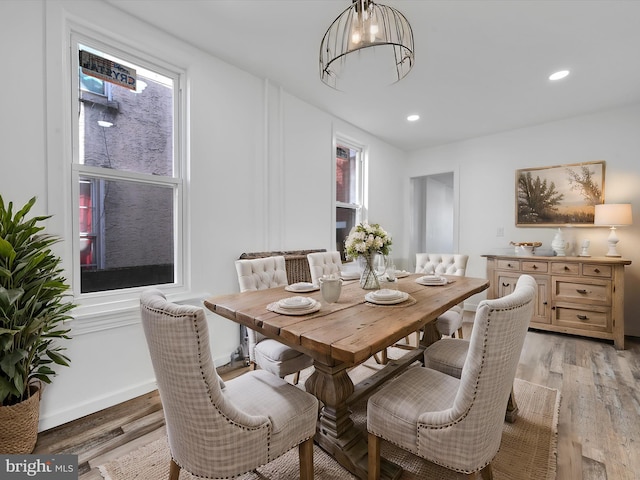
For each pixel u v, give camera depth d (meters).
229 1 1.96
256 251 2.93
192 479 1.38
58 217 1.83
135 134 2.25
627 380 2.32
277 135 3.11
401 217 5.15
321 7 2.00
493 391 1.07
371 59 1.72
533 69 2.67
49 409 1.79
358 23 1.59
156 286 2.34
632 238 3.38
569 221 3.71
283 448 1.15
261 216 2.98
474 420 1.06
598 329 3.09
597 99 3.23
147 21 2.16
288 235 3.26
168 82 2.42
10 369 1.36
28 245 1.54
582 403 2.01
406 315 1.47
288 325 1.32
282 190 3.16
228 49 2.49
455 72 2.72
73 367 1.88
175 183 2.44
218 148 2.63
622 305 2.96
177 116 2.45
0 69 1.65
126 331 2.10
